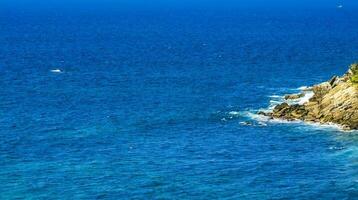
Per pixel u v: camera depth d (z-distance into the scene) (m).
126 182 75.88
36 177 77.50
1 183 75.19
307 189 73.69
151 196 71.50
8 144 91.88
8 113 112.75
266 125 101.94
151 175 78.44
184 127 102.75
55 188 73.75
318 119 102.00
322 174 78.75
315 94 110.81
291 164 82.69
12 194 71.62
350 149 88.19
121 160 84.44
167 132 99.56
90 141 94.00
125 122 106.56
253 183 75.88
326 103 104.00
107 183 75.62
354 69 107.81
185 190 73.38
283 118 105.25
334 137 93.50
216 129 100.88
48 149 89.56
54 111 115.25
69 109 117.25
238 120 106.50
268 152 87.94
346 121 98.19
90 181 76.25
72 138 95.69
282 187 74.44
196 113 112.81
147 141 94.19
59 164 82.69
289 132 97.00
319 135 94.69
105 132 99.56
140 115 112.00
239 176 78.31
